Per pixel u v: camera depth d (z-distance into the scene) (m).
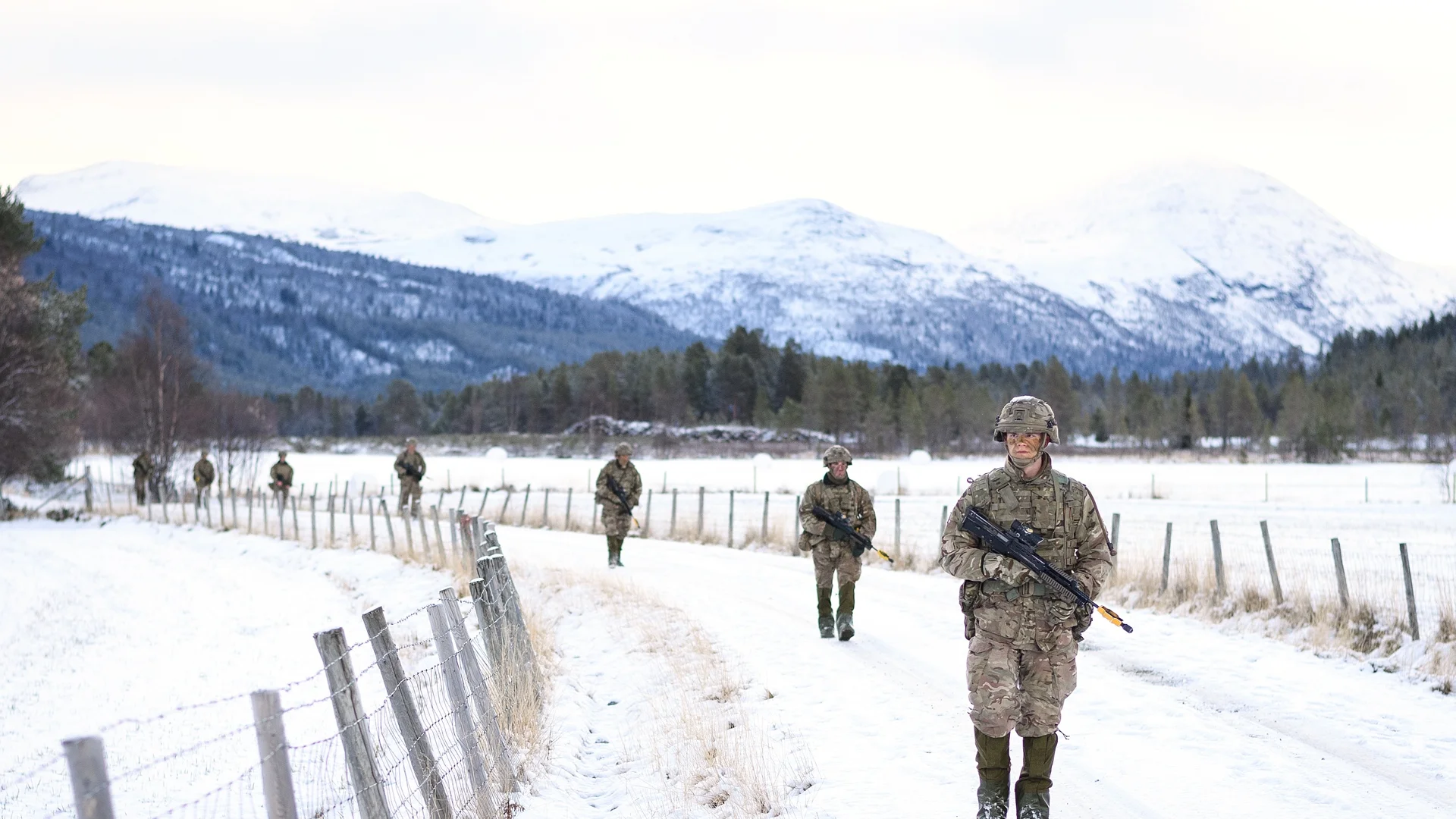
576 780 7.75
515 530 30.73
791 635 12.35
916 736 8.09
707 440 113.25
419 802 6.77
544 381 160.00
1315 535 24.77
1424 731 7.88
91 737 3.59
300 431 181.50
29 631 15.94
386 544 26.89
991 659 5.64
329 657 5.33
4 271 36.62
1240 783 6.78
